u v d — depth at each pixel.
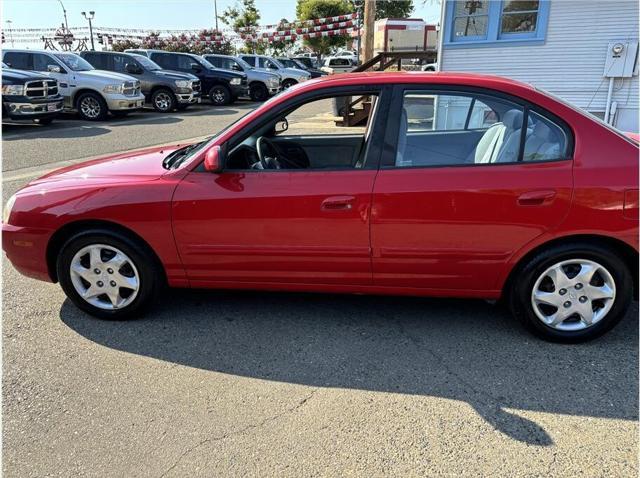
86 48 32.31
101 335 3.20
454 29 7.91
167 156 3.63
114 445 2.27
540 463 2.15
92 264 3.28
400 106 2.97
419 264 2.99
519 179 2.81
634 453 2.20
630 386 2.65
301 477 2.08
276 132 3.71
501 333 3.19
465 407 2.50
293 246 3.04
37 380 2.73
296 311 3.51
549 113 2.85
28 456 2.21
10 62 13.66
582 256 2.88
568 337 3.02
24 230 3.25
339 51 44.50
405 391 2.63
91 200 3.14
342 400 2.56
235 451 2.23
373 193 2.89
